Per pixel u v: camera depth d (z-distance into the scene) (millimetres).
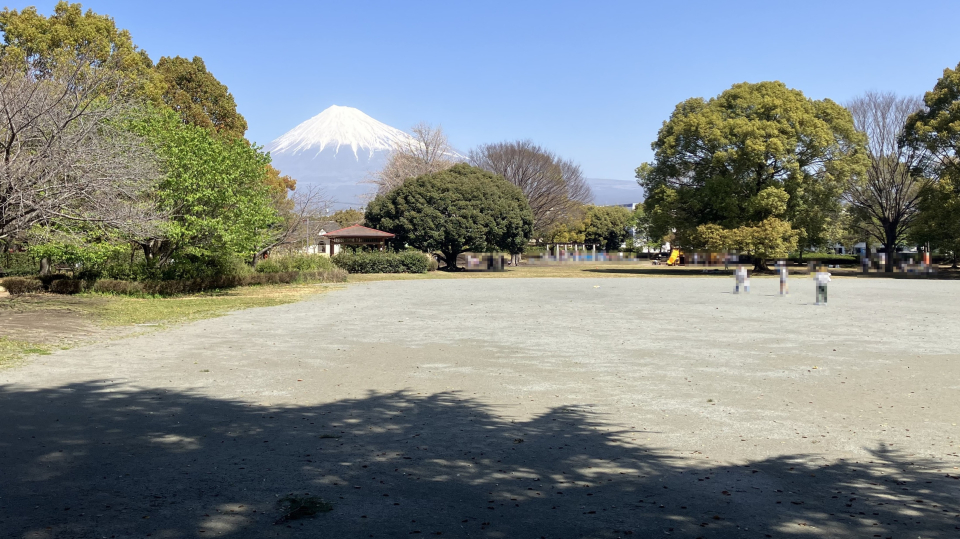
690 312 19641
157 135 25266
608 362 11117
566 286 34094
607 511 4859
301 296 26359
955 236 44250
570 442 6586
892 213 54875
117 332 14922
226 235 25219
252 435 6812
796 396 8586
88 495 5141
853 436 6785
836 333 14742
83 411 7781
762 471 5738
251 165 28703
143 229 20094
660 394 8734
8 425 7141
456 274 50312
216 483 5410
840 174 47375
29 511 4824
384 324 16562
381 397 8578
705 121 48750
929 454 6203
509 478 5562
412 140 76875
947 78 45531
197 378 9773
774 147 45312
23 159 15836
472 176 57531
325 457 6098
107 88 21656
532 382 9508
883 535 4457
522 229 58156
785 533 4488
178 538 4383
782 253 46469
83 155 16750
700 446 6457
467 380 9656
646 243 102812
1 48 28422
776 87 50375
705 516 4770
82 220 18125
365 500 5055
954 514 4805
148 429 7020
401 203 55375
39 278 24062
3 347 12406
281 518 4715
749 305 22094
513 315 18766
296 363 11039
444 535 4441
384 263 50562
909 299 24672
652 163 55625
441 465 5883
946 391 8844
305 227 47156
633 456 6148
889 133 54375
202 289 28203
